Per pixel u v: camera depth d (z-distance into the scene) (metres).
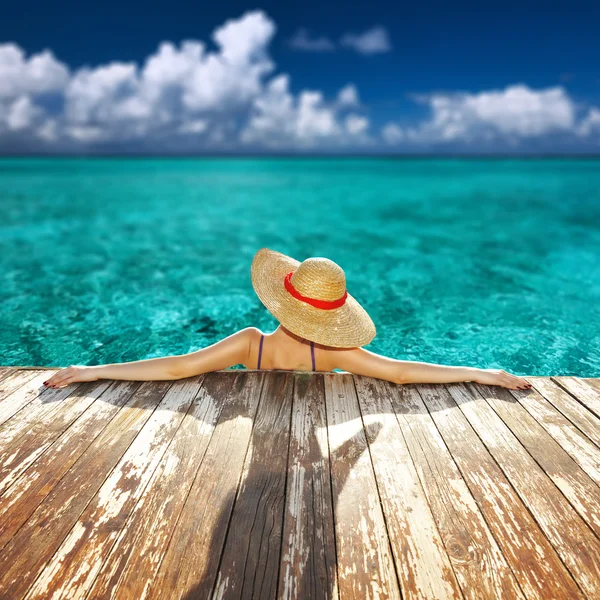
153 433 1.22
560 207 7.39
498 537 0.91
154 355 2.24
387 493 1.02
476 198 8.91
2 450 1.14
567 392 1.45
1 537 0.89
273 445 1.18
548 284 3.32
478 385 1.49
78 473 1.07
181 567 0.84
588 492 1.03
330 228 5.65
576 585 0.81
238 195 9.59
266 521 0.94
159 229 5.50
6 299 2.98
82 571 0.83
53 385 1.44
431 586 0.81
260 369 1.55
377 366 1.48
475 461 1.13
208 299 3.04
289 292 1.35
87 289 3.21
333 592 0.80
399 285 3.33
